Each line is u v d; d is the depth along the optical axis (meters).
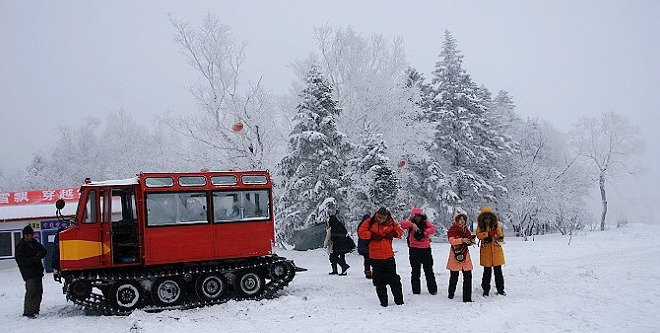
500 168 38.31
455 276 10.92
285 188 24.06
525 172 38.47
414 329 8.53
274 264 12.38
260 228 12.45
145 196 11.62
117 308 11.30
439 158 33.78
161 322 9.92
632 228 38.31
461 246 10.74
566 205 39.75
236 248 12.20
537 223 39.75
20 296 14.91
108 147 44.09
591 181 47.66
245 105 25.53
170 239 11.69
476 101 35.31
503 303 10.36
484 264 11.18
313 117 22.69
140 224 11.67
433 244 26.92
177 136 26.78
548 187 38.69
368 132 25.70
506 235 39.62
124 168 29.11
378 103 27.61
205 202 12.10
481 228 11.16
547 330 8.23
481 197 34.12
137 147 38.44
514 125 44.47
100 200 11.59
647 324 8.41
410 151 29.00
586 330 8.14
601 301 10.23
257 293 12.20
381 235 10.53
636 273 13.18
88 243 11.41
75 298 11.25
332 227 15.72
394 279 10.57
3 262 20.42
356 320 9.36
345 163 23.89
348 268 16.20
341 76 27.81
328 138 22.97
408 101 28.64
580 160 50.84
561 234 36.69
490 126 38.09
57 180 42.59
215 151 25.69
